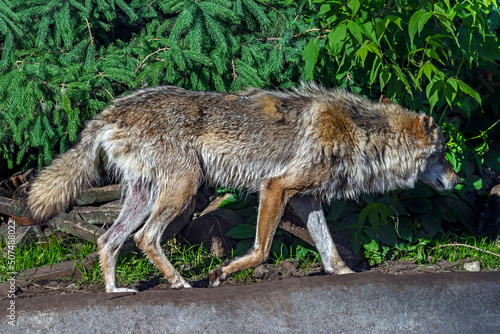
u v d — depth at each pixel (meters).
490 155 10.45
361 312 6.35
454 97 8.13
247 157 7.49
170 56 8.42
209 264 8.38
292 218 8.48
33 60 8.63
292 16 9.09
